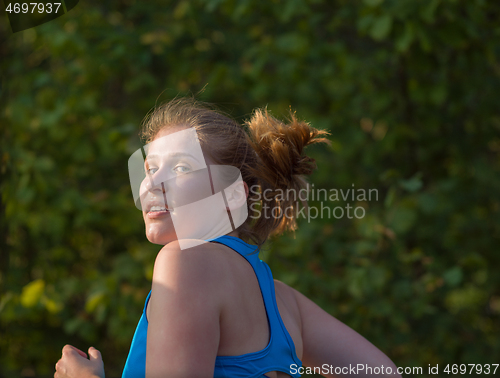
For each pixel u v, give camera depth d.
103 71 8.32
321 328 2.90
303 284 6.56
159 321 1.99
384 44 8.63
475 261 6.64
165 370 1.92
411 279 7.51
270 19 9.11
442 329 7.76
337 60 7.92
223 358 2.08
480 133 8.34
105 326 8.88
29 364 8.61
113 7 9.41
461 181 8.20
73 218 8.50
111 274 7.38
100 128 8.14
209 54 9.09
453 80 8.04
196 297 2.01
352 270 6.57
